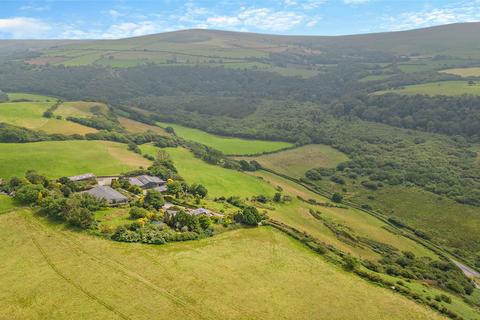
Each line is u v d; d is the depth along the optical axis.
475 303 81.88
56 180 109.12
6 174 111.06
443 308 67.12
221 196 124.19
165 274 67.19
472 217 138.25
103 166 131.12
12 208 86.88
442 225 137.38
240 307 60.69
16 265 67.31
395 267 89.81
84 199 91.50
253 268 72.62
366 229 125.94
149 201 99.62
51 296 59.50
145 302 59.53
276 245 83.69
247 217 92.56
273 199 133.75
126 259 70.75
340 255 85.81
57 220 82.88
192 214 88.56
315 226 114.00
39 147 137.62
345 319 61.16
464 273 104.69
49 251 71.75
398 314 64.19
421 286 80.94
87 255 71.06
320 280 71.62
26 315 55.22
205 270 69.75
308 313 61.41
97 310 57.00
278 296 64.81
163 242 78.12
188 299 61.19
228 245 81.00
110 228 79.75
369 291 70.06
